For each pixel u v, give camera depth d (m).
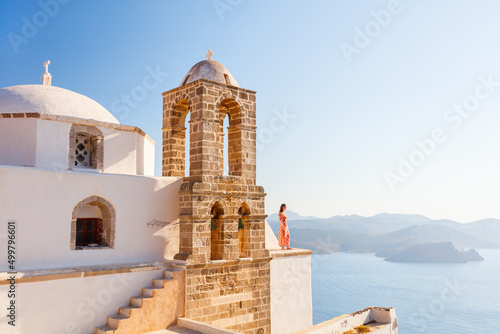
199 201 13.19
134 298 11.73
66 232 11.39
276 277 16.53
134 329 11.17
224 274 13.68
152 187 13.42
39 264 10.78
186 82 14.95
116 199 12.52
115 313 11.53
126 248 12.60
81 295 10.89
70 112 14.41
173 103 14.98
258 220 15.07
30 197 10.78
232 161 15.05
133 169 14.73
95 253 11.93
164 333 11.39
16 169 10.60
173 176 14.88
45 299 10.23
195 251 12.88
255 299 14.59
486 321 127.69
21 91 14.58
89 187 11.96
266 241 19.45
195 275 12.81
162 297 11.91
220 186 13.81
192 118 13.94
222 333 10.80
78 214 13.08
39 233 10.86
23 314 9.82
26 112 13.15
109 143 14.13
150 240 13.20
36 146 12.54
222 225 13.91
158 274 12.66
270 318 15.08
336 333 12.18
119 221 12.54
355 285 181.12
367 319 13.83
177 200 14.04
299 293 17.50
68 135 13.20
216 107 14.02
